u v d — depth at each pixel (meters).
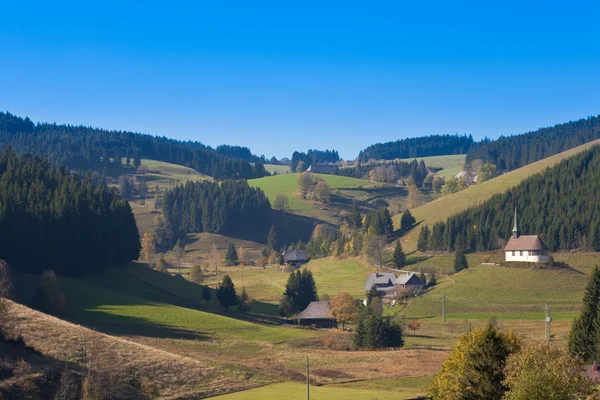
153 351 112.31
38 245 174.38
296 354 131.12
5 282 145.38
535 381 60.19
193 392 97.69
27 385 85.00
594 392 59.88
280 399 94.06
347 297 181.00
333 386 107.25
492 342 70.00
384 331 144.38
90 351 103.06
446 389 71.75
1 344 94.69
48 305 140.88
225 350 128.88
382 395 97.50
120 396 91.75
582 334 102.06
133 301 162.12
